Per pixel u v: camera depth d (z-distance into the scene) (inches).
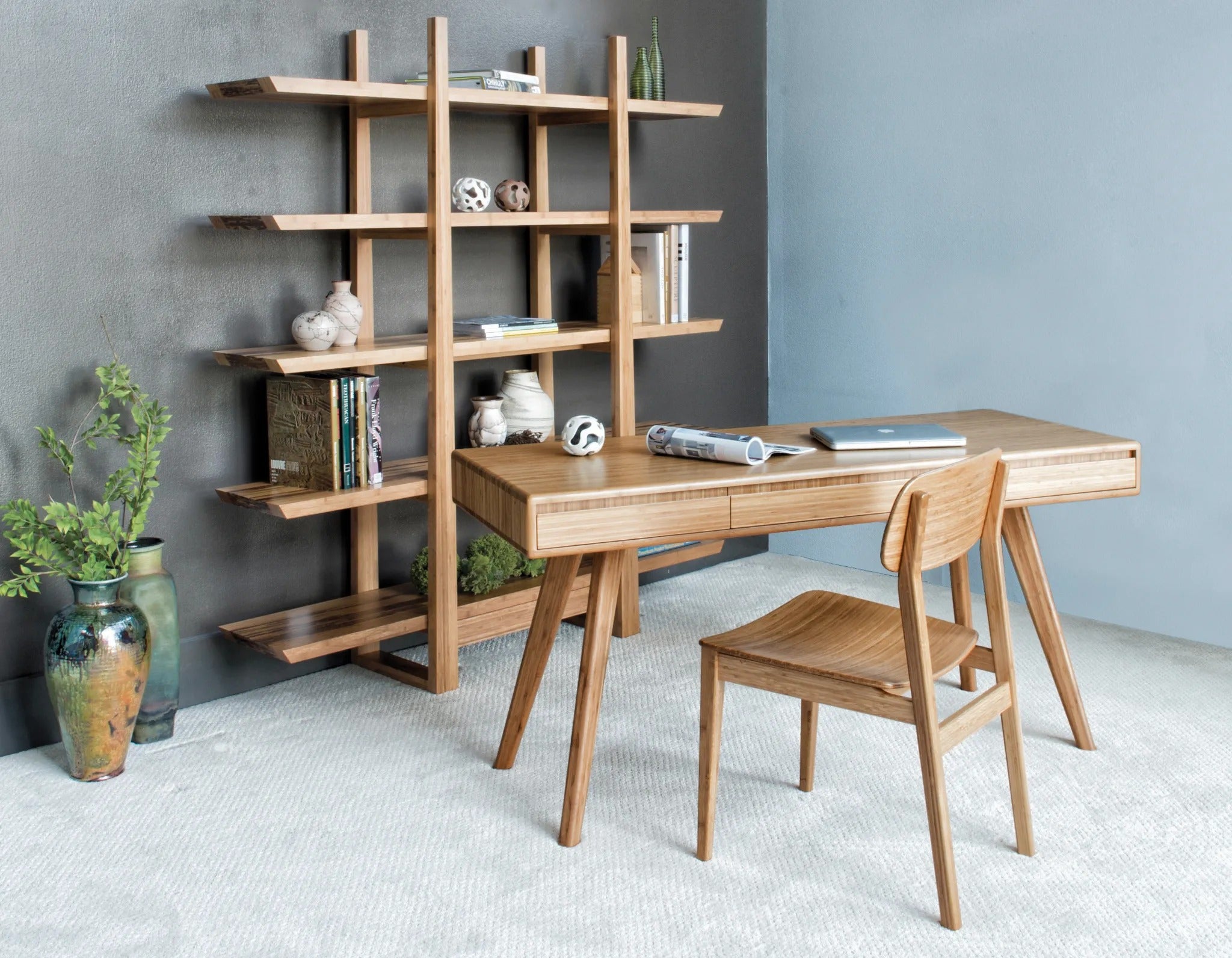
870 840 96.3
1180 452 145.4
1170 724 119.8
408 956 80.6
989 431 114.2
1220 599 144.1
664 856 94.0
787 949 81.0
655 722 121.2
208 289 123.1
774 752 113.7
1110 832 97.3
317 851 95.0
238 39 122.4
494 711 124.8
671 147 168.1
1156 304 145.3
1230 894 87.7
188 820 100.5
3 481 111.4
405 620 128.4
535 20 149.4
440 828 98.9
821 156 177.2
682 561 162.1
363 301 133.9
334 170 132.3
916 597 81.7
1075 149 150.3
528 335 136.9
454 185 137.0
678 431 102.0
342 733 119.0
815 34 174.9
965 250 163.0
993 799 103.4
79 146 112.5
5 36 106.8
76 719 105.7
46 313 112.3
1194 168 139.9
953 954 80.5
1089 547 155.3
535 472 95.7
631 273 151.0
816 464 97.5
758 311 185.5
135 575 113.3
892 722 120.5
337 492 122.4
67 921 85.1
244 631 125.3
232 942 82.4
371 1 132.4
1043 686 130.4
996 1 155.1
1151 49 142.0
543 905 86.9
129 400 117.3
